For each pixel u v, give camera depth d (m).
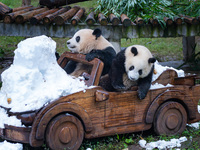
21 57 3.29
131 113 3.68
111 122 3.56
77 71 4.46
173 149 3.54
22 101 3.21
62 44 10.91
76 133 3.30
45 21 6.18
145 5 7.21
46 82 3.36
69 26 6.48
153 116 3.79
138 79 3.81
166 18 6.74
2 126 3.21
